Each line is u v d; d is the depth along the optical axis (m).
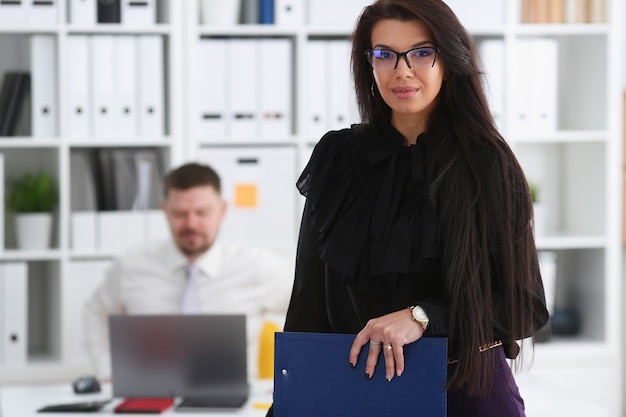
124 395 3.38
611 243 4.85
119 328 3.35
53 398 3.49
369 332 1.84
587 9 4.83
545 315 1.95
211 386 3.34
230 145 4.71
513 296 1.87
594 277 4.97
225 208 4.02
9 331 4.48
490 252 1.88
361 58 2.03
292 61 4.75
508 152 1.94
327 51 4.66
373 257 1.91
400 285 1.93
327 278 2.00
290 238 4.65
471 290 1.83
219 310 3.95
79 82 4.50
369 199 1.96
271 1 4.69
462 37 1.91
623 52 5.04
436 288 1.93
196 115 4.57
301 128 4.64
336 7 4.68
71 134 4.50
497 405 1.96
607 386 4.80
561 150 5.24
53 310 4.73
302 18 4.68
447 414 1.97
